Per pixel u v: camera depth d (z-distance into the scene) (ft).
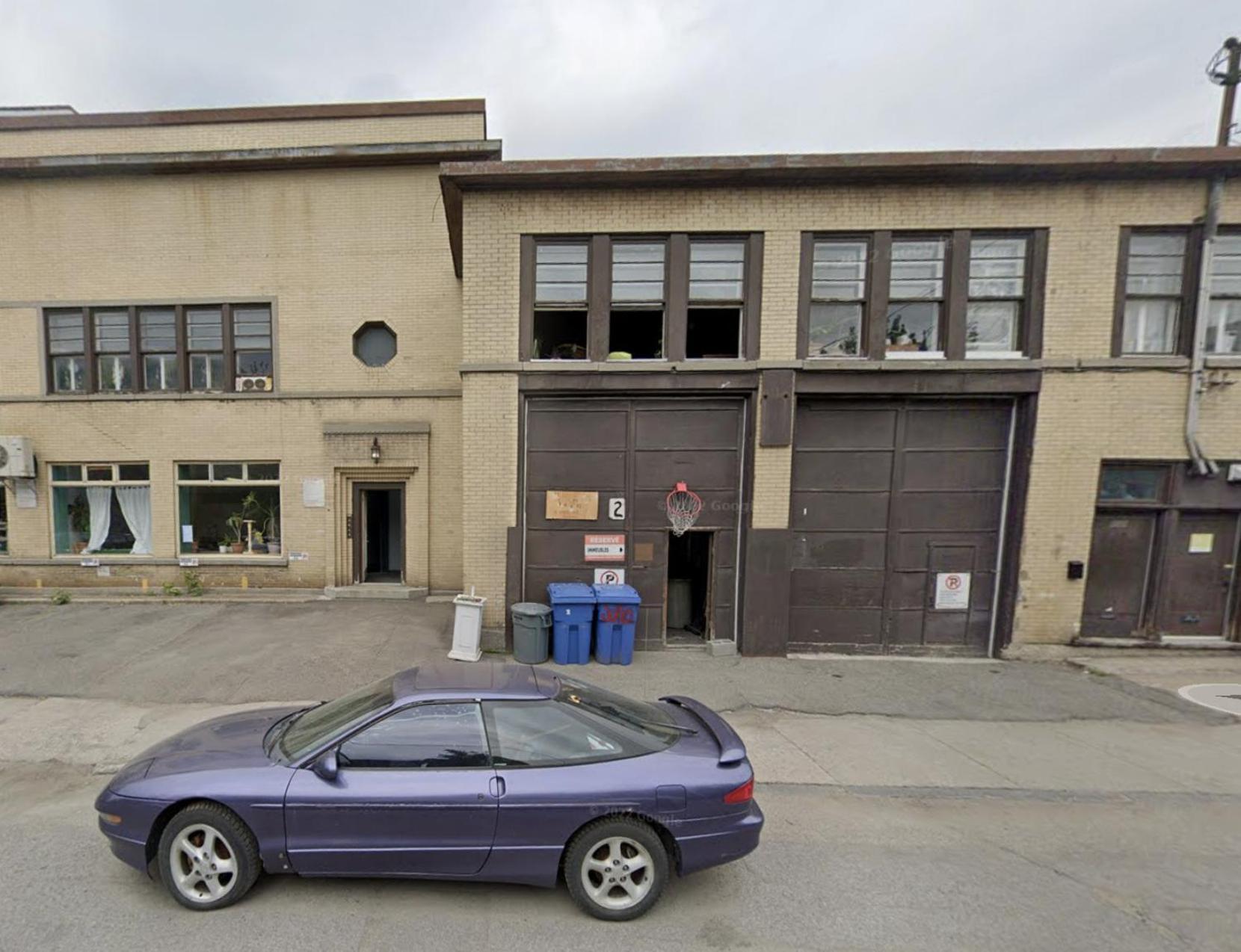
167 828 9.70
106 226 34.27
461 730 10.23
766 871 11.03
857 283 25.22
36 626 27.58
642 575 25.94
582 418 25.70
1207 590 25.40
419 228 34.27
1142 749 16.74
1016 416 25.32
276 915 9.52
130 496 35.42
